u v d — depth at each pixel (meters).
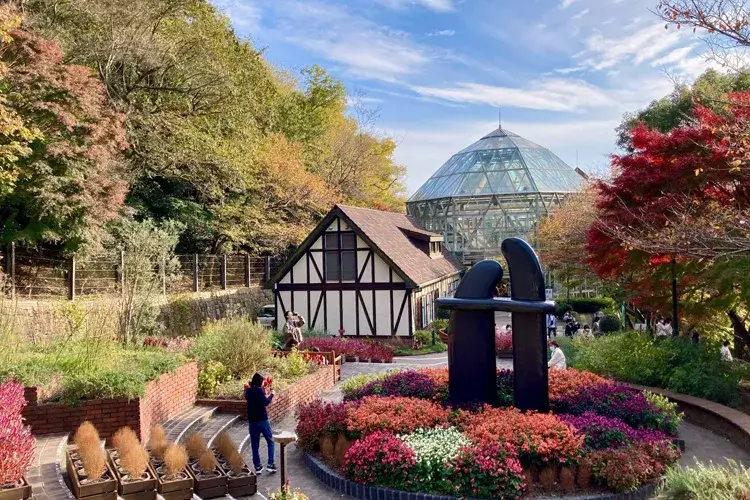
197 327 25.12
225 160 28.45
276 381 14.55
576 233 23.45
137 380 10.40
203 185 29.67
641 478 8.59
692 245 10.46
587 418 9.70
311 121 45.69
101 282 22.19
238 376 14.83
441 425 9.73
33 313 15.71
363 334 26.02
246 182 31.33
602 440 9.12
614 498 8.27
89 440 8.12
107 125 19.23
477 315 10.79
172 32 27.97
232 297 29.25
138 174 25.64
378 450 8.93
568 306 37.53
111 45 23.30
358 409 10.52
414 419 9.93
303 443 10.70
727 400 12.57
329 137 46.50
